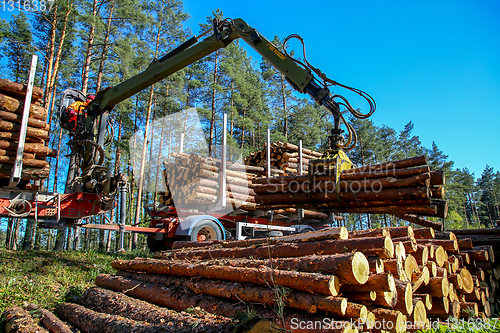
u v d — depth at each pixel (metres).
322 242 3.48
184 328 2.71
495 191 63.41
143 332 2.74
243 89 26.27
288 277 2.86
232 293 3.20
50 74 16.34
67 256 8.46
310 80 5.72
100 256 8.83
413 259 3.40
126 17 18.12
